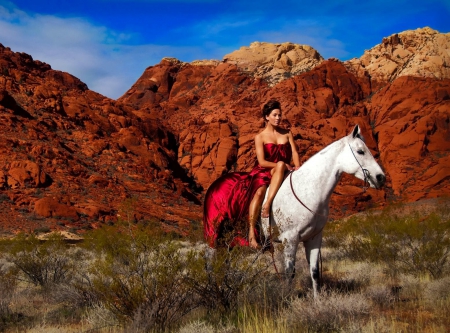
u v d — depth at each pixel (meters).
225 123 120.06
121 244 7.33
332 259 13.38
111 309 6.33
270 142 7.34
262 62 166.12
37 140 72.81
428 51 138.38
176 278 6.54
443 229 12.77
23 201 54.88
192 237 10.09
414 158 110.25
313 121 123.00
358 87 138.38
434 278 9.30
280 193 6.95
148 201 71.88
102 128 93.75
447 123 114.50
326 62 141.12
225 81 154.88
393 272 10.02
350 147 6.86
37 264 11.19
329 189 6.84
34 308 8.41
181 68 176.88
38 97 88.50
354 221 21.91
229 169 112.25
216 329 5.82
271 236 6.68
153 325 6.00
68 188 63.25
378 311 6.69
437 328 5.61
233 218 7.19
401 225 13.18
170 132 121.56
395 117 121.75
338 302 6.14
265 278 6.81
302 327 5.79
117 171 79.50
